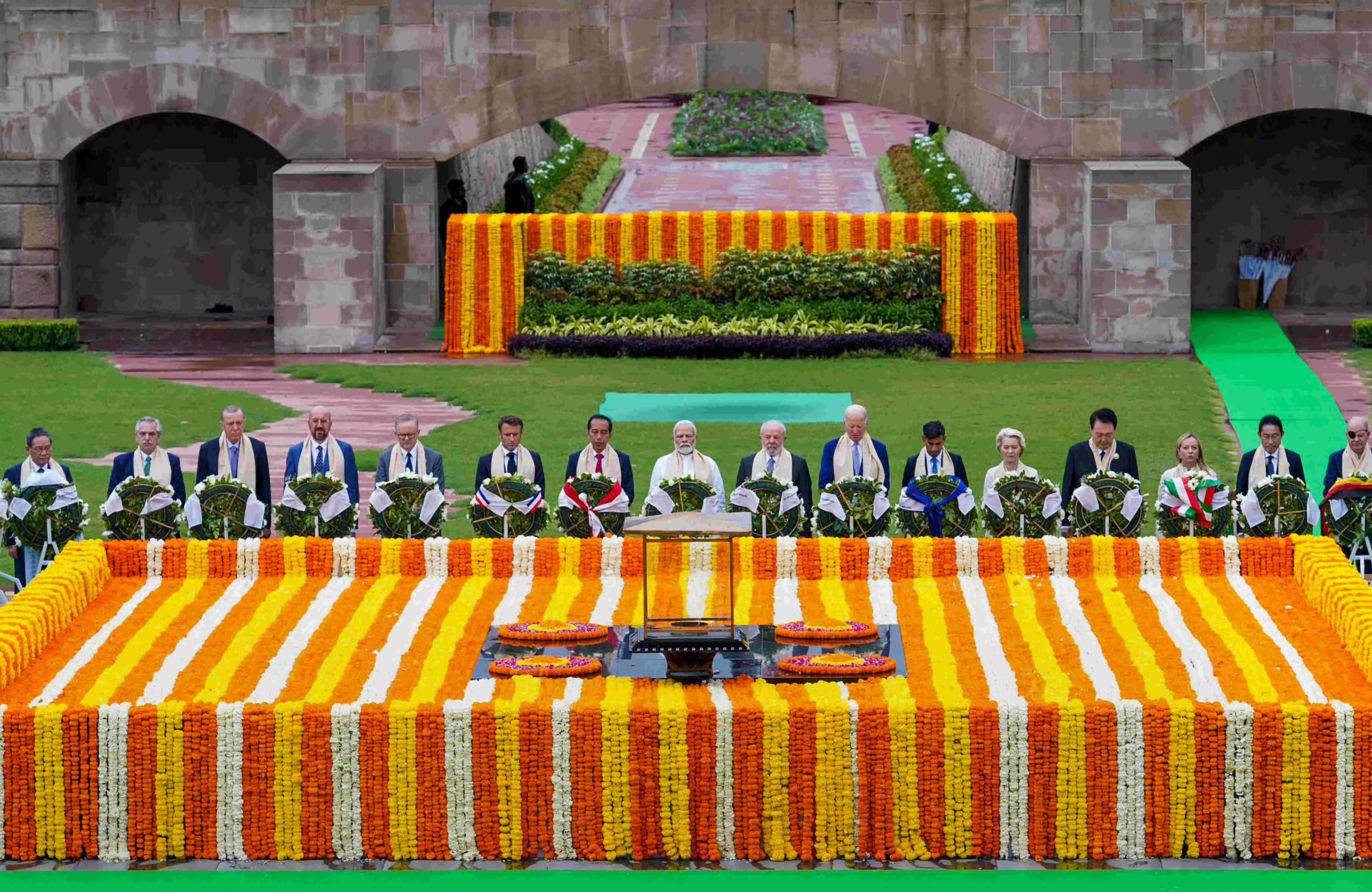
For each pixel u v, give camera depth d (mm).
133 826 14148
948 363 35438
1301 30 37469
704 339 35938
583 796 14109
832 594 17094
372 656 15469
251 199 44219
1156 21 37594
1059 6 37625
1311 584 16766
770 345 35812
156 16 38500
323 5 38219
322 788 14109
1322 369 34312
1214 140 41844
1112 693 14422
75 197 42938
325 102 38531
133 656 15438
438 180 40531
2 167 39344
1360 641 15109
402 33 38312
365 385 33219
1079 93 37844
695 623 15438
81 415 29938
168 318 43438
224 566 17562
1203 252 42250
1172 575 17422
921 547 17531
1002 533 18391
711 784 14133
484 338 37344
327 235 37438
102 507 18125
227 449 19812
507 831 14141
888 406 30781
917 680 14828
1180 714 13992
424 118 38531
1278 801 14055
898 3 38031
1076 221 38188
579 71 38500
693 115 61750
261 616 16438
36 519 18375
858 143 62094
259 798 14125
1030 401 31141
